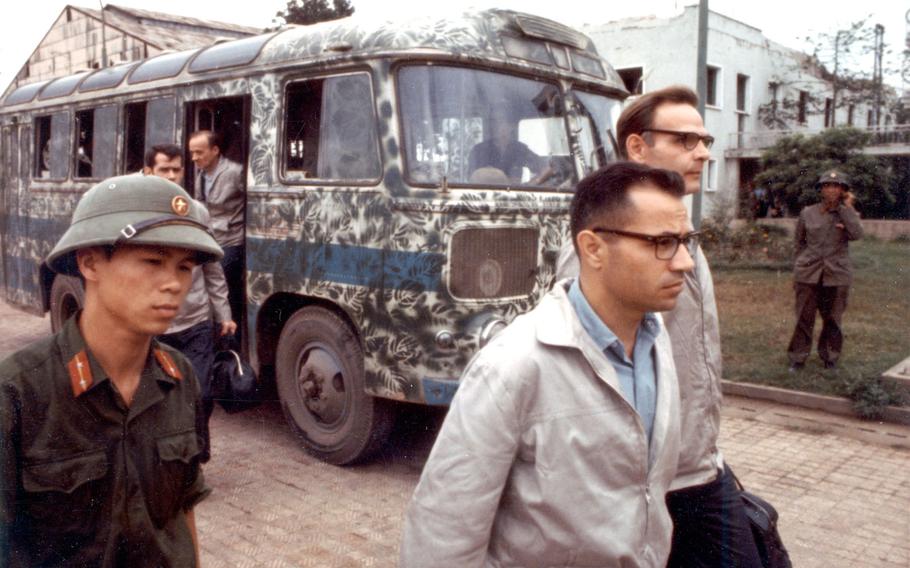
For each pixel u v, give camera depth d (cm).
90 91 793
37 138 893
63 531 158
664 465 188
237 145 668
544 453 175
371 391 509
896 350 902
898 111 3444
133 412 164
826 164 2669
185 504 183
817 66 3469
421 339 485
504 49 538
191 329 470
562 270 248
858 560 424
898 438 628
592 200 183
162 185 166
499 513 184
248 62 596
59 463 156
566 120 571
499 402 174
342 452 537
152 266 163
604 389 177
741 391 743
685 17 2678
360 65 516
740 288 1431
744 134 3125
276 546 423
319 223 536
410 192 488
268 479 520
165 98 683
